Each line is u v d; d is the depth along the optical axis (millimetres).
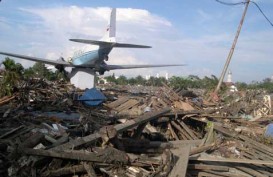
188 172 11250
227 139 15812
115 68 36500
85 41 31391
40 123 14055
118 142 11062
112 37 34875
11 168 8695
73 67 35688
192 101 25656
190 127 19828
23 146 9477
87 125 13648
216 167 11523
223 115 22250
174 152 11773
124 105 21766
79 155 9383
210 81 39219
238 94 32656
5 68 22000
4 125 13344
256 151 14336
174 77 51219
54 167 9234
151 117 14062
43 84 24328
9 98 18797
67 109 18734
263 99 29562
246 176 11453
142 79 77125
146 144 12305
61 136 11344
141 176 9414
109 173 9406
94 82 36031
